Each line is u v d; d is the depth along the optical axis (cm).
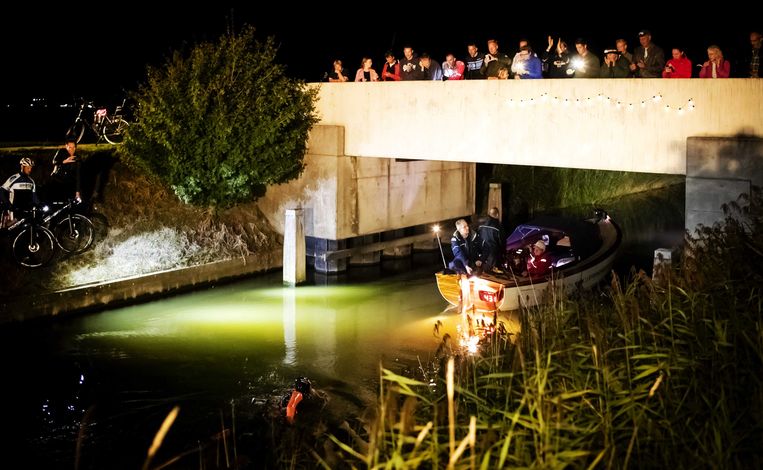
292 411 1109
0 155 1770
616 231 1941
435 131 1838
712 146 1429
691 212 1462
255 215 2133
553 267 1642
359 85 1953
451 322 1628
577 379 679
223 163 1911
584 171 3109
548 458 541
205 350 1452
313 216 2066
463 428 642
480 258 1573
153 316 1669
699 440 575
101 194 1880
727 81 1441
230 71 1920
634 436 562
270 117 1922
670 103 1505
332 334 1550
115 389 1267
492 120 1745
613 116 1577
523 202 2755
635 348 749
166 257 1866
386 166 2138
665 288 922
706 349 716
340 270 2069
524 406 665
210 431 1105
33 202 1638
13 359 1403
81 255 1742
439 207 2325
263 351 1447
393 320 1652
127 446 1073
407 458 566
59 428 1129
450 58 1914
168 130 1869
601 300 1148
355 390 1245
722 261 939
